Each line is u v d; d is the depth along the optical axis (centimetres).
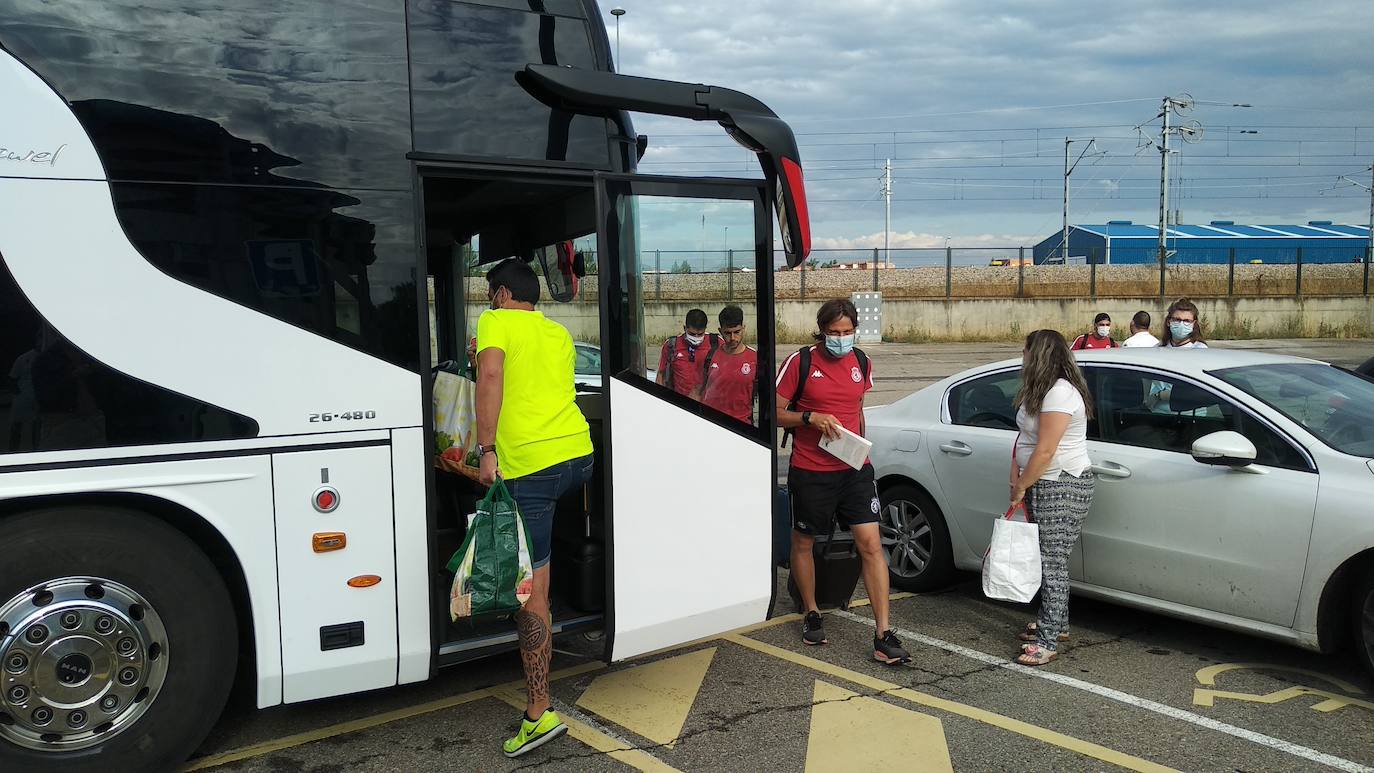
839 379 497
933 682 473
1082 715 432
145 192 339
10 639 329
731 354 448
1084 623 565
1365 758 387
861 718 430
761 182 450
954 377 635
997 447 575
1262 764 383
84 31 335
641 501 425
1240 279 3556
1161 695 454
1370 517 425
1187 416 509
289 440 361
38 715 335
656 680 477
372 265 374
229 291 351
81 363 331
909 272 3584
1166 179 4438
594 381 481
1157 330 3372
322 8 369
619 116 425
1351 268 3659
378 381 374
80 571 336
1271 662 495
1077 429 488
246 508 355
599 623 432
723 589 450
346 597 373
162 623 350
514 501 379
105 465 333
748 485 455
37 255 326
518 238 525
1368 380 542
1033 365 486
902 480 638
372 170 374
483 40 396
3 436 321
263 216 357
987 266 3566
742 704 446
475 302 550
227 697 369
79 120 332
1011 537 486
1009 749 398
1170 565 494
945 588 641
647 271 428
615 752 396
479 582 361
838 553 541
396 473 379
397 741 406
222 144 351
